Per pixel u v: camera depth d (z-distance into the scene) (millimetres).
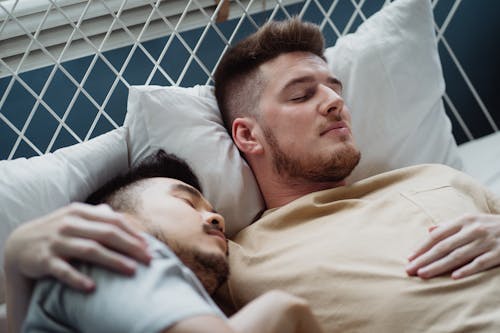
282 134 1358
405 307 1055
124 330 731
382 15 1612
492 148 1830
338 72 1552
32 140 1726
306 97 1364
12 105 1682
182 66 1837
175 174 1228
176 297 750
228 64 1452
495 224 1120
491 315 1032
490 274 1079
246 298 1164
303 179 1373
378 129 1535
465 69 2223
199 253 1021
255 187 1409
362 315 1069
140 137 1406
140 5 1684
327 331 1087
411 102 1568
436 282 1071
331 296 1096
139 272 785
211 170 1356
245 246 1246
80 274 788
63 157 1344
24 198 1262
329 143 1329
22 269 829
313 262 1134
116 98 1785
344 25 2008
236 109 1441
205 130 1400
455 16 2150
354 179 1525
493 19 2205
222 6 1743
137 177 1180
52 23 1615
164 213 1029
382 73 1553
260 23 1882
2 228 1228
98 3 1654
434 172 1337
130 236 833
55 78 1699
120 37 1691
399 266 1102
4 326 1186
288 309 844
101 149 1377
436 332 1032
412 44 1591
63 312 805
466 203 1246
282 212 1264
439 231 1111
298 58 1396
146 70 1798
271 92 1376
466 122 2271
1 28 1487
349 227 1186
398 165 1551
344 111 1373
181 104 1421
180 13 1750
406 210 1203
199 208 1114
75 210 845
